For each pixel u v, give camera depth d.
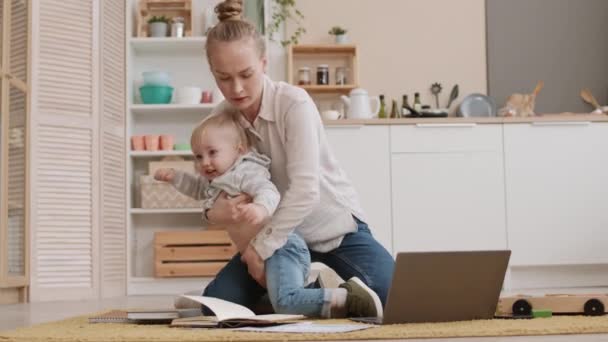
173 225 5.15
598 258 4.82
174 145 5.04
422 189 4.80
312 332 1.58
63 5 4.49
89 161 4.55
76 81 4.52
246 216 1.92
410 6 5.36
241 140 2.09
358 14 5.36
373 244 2.22
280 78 5.30
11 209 4.06
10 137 4.06
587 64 5.39
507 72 5.37
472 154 4.81
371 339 1.53
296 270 2.02
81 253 4.49
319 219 2.20
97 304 3.66
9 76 4.02
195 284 4.93
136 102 5.22
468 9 5.38
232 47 1.97
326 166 2.21
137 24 5.18
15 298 4.18
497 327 1.62
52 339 1.58
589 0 5.41
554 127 4.84
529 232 4.80
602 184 4.84
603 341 1.44
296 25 5.33
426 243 4.79
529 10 5.39
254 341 1.50
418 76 5.34
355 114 4.95
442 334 1.55
